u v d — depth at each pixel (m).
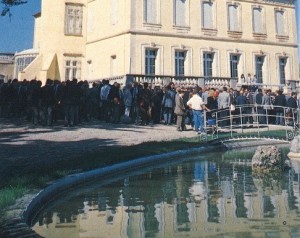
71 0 35.59
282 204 5.64
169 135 16.05
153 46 30.59
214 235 4.25
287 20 37.00
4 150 10.98
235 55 34.44
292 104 20.67
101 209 5.54
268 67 35.53
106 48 32.66
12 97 19.70
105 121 20.19
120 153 10.43
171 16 31.55
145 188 7.02
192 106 16.80
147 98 19.84
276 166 9.07
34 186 6.25
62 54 35.31
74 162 8.74
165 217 5.05
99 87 20.19
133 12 30.00
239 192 6.56
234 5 34.44
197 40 32.47
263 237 4.14
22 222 4.31
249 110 20.58
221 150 13.58
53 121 18.61
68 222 4.92
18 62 50.06
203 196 6.27
